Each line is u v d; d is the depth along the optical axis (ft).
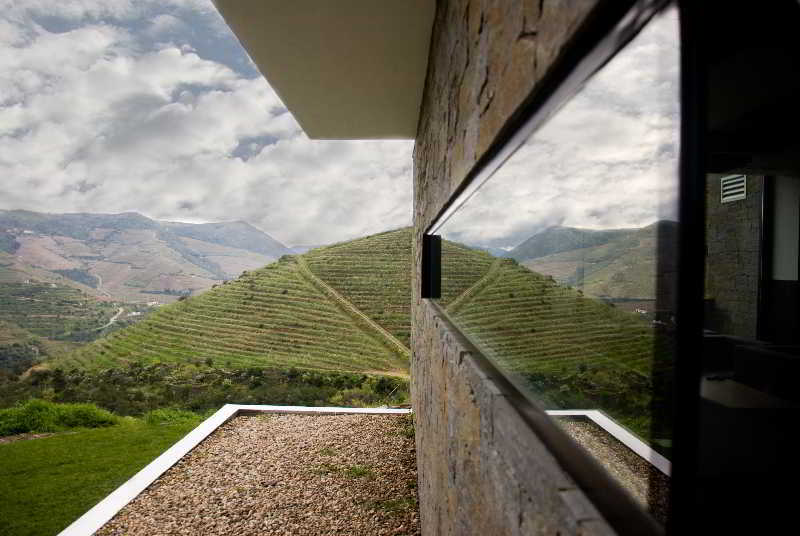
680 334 1.10
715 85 1.05
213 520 10.61
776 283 2.46
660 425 1.20
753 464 1.14
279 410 19.34
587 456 1.66
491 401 2.89
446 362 5.37
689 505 1.11
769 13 0.97
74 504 12.99
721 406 1.15
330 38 9.19
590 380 1.64
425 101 10.82
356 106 13.32
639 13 1.21
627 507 1.34
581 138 1.70
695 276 1.09
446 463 5.30
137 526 10.37
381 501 11.46
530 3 2.08
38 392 78.64
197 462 14.07
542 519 1.89
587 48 1.57
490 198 3.37
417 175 13.92
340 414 19.26
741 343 1.30
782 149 1.43
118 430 21.48
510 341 2.83
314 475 13.07
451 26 5.39
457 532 4.36
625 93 1.34
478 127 3.46
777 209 2.40
